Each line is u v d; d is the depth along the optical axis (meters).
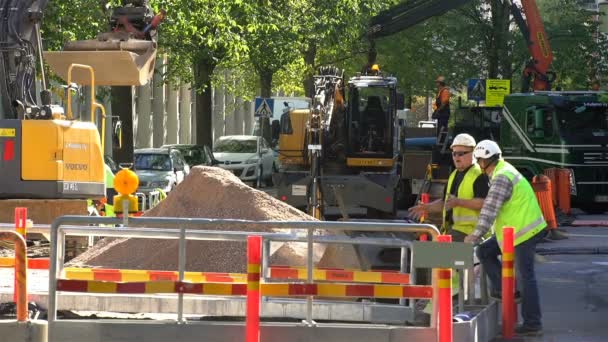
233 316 14.10
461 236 15.35
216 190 16.59
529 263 14.64
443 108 38.09
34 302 14.21
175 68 50.34
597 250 25.17
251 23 44.19
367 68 36.03
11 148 20.64
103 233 12.95
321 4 52.53
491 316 14.48
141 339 12.62
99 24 34.78
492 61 52.31
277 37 49.16
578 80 53.84
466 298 14.90
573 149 36.53
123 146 38.84
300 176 32.75
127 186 12.56
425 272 14.30
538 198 27.62
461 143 15.24
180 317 12.70
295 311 13.88
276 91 83.75
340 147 33.31
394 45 54.66
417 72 55.38
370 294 12.35
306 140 33.41
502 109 39.03
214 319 14.02
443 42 54.25
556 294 18.75
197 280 14.14
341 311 13.75
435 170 37.03
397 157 34.00
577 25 53.06
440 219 19.84
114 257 16.05
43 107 21.48
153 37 22.11
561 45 53.12
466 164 15.33
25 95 21.64
